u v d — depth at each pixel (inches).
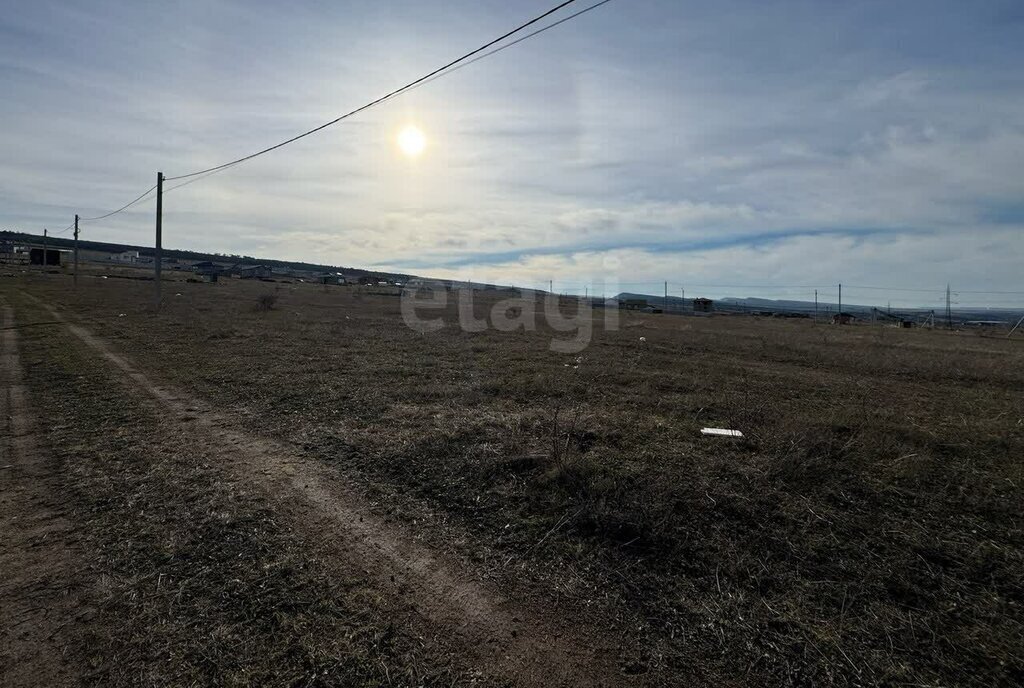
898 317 2674.7
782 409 312.8
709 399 335.0
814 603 119.0
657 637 108.3
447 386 352.2
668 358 576.4
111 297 1251.2
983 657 101.9
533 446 221.6
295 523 156.6
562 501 168.7
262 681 94.7
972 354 715.4
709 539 146.3
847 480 190.9
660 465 201.5
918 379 483.5
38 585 124.8
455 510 165.8
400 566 134.3
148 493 176.7
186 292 1556.3
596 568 133.2
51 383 349.4
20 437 237.0
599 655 103.3
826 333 1178.0
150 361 436.1
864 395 376.8
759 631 109.6
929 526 156.5
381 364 446.9
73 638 106.6
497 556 139.3
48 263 2847.0
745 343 796.0
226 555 137.9
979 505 170.9
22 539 146.4
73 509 165.0
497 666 100.0
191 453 216.8
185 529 151.8
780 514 160.9
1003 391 418.0
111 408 287.6
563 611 116.9
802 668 99.0
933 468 205.8
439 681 95.6
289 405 296.5
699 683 96.1
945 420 293.4
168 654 101.5
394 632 108.9
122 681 94.9
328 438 236.1
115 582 125.6
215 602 117.8
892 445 233.1
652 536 145.9
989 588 125.6
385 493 178.4
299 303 1337.4
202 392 327.0
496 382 365.4
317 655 101.4
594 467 191.8
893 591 124.0
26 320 748.0
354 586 125.2
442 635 108.4
